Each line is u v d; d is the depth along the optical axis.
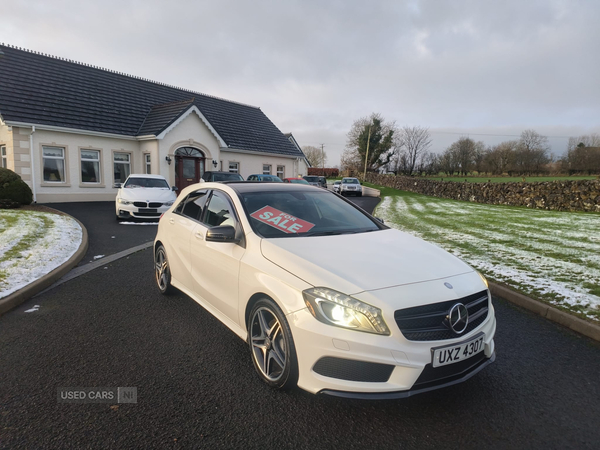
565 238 8.92
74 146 17.05
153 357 3.39
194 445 2.28
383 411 2.65
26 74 17.61
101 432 2.38
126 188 12.31
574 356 3.54
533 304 4.66
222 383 2.97
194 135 20.05
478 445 2.33
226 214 3.83
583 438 2.41
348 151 65.00
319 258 2.88
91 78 20.27
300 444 2.30
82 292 5.18
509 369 3.29
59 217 10.94
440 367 2.46
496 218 13.26
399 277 2.69
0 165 16.64
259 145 25.52
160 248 5.16
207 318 4.32
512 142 63.31
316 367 2.50
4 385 2.89
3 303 4.39
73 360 3.31
